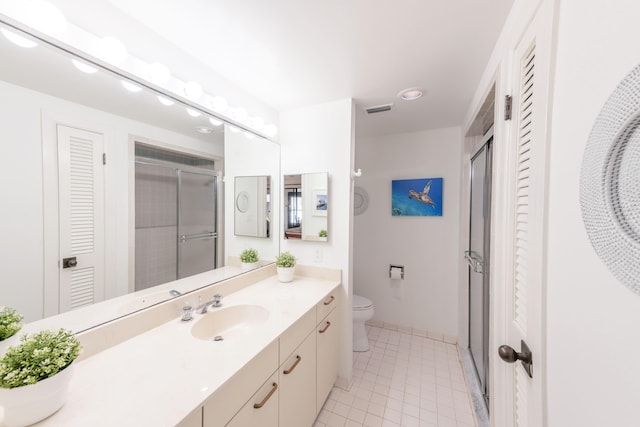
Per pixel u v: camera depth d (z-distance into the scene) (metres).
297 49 1.26
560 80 0.62
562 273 0.59
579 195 0.52
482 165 1.79
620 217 0.40
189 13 1.04
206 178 1.52
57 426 0.61
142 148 1.18
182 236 1.39
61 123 0.91
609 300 0.44
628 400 0.40
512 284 0.91
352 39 1.18
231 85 1.60
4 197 0.79
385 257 2.77
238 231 1.75
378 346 2.43
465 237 2.26
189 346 0.98
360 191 2.86
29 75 0.83
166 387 0.75
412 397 1.76
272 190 2.01
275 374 1.08
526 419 0.77
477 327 1.95
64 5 0.88
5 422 0.59
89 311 0.99
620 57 0.42
